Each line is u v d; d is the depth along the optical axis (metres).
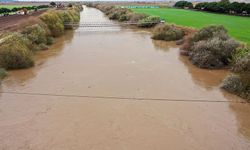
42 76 12.76
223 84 11.28
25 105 9.51
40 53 17.78
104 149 6.93
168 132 7.77
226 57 14.67
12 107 9.35
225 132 7.81
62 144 7.16
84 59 15.95
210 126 8.13
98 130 7.85
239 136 7.61
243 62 12.78
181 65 14.86
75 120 8.43
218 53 14.66
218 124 8.27
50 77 12.59
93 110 9.12
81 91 10.78
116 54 17.25
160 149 6.96
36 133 7.70
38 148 6.99
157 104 9.62
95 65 14.59
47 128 7.97
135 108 9.29
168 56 16.95
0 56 13.91
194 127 8.06
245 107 9.48
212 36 17.23
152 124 8.22
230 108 9.38
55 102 9.75
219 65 14.34
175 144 7.18
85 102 9.75
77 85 11.48
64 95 10.38
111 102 9.76
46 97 10.20
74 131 7.80
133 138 7.45
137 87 11.27
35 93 10.59
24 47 15.01
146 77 12.60
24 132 7.76
